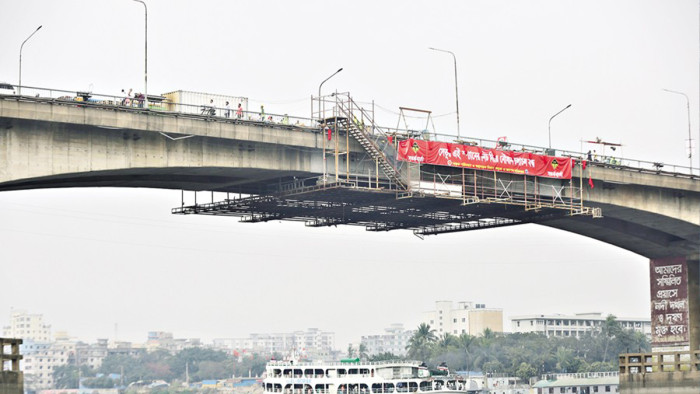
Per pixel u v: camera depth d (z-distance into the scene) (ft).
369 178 440.04
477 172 476.54
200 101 428.56
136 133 385.09
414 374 558.15
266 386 574.56
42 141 362.74
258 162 418.10
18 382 351.25
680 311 608.60
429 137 462.60
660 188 558.97
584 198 525.34
